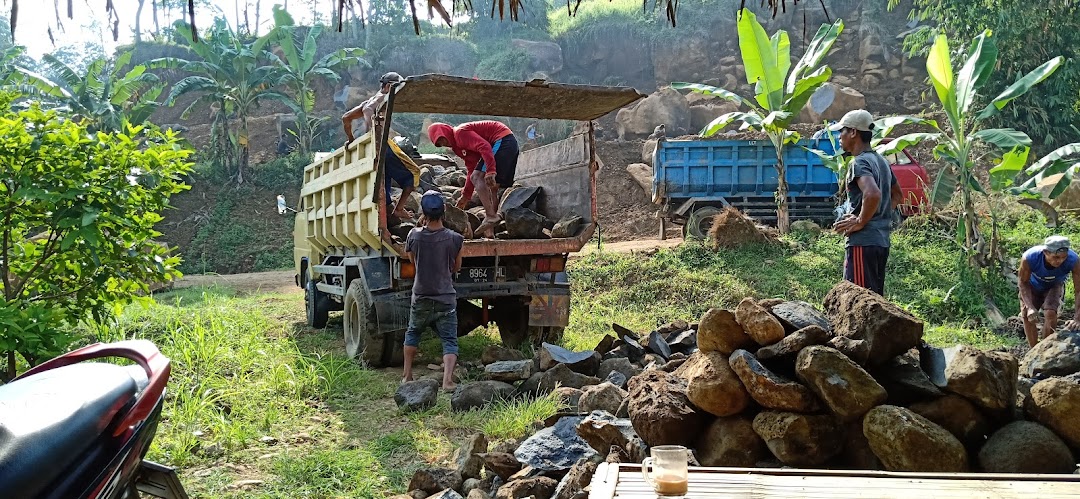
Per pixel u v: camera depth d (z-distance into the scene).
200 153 32.09
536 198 9.13
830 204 14.74
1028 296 6.84
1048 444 3.24
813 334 3.65
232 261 26.23
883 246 5.53
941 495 2.37
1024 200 13.91
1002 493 2.38
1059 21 19.20
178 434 4.96
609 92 6.96
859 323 3.68
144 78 27.02
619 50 35.22
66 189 6.00
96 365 2.63
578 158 8.20
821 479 2.54
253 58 28.33
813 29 32.56
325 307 9.86
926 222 13.02
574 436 4.36
